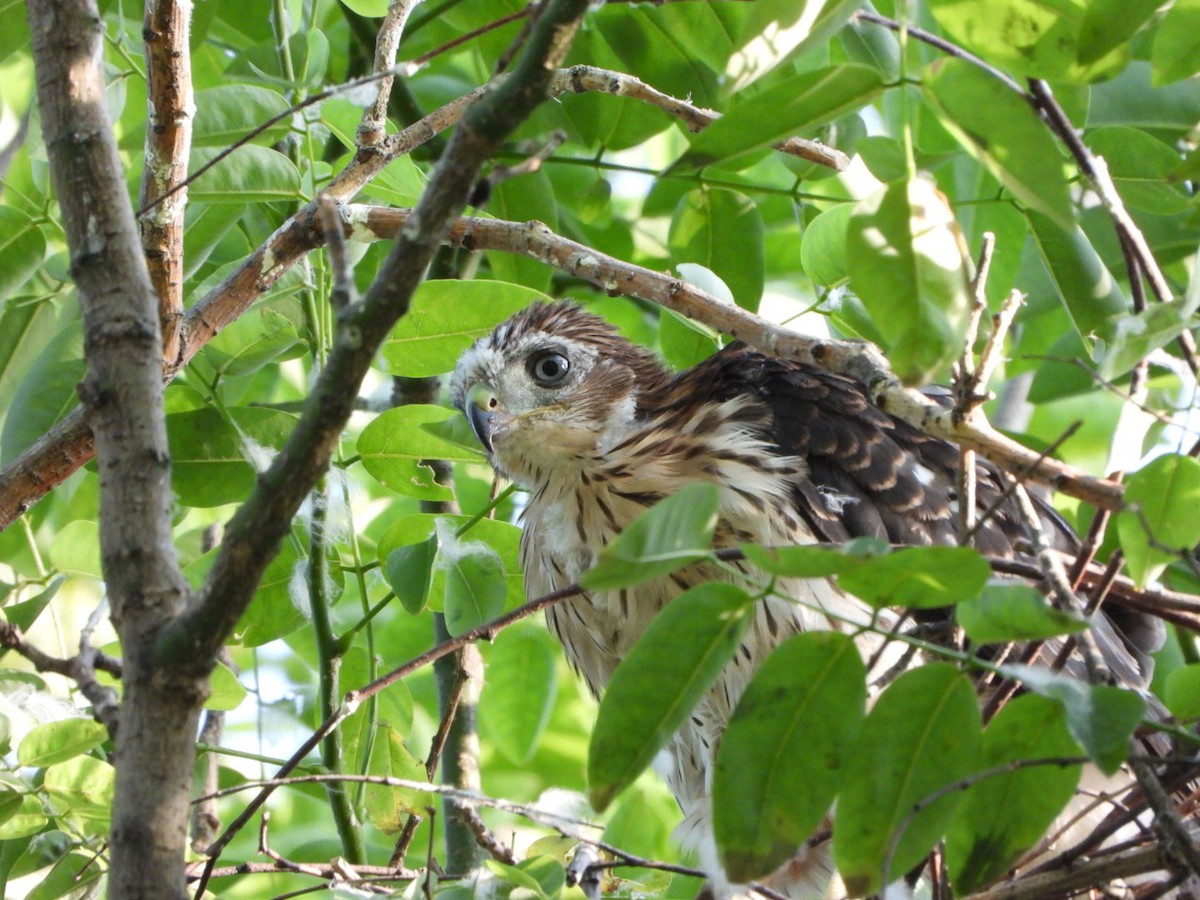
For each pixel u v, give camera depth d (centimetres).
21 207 913
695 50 929
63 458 741
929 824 525
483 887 662
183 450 859
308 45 873
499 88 480
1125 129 784
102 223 559
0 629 715
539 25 478
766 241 1371
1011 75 643
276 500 489
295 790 1148
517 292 869
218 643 503
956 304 534
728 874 534
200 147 789
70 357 855
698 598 523
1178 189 787
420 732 1357
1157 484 590
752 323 691
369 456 880
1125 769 777
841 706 525
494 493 1012
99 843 735
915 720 525
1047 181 512
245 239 1014
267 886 1204
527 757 1177
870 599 498
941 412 603
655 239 1265
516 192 1039
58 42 578
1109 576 626
